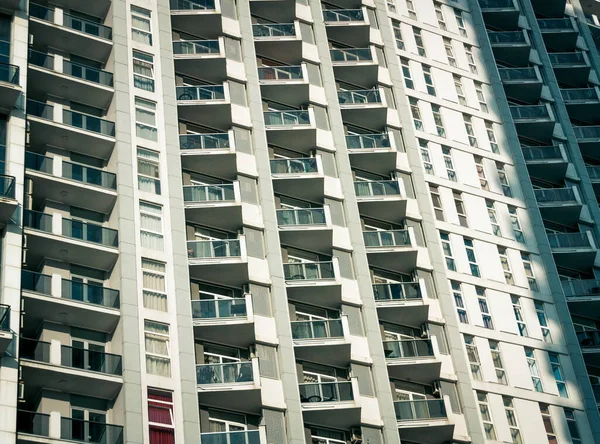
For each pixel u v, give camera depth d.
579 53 75.12
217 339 49.66
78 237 48.91
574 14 78.25
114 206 51.09
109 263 49.41
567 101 72.12
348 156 59.62
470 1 72.88
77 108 54.91
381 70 65.38
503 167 64.62
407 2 70.19
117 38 57.16
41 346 44.88
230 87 59.47
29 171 49.50
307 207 57.75
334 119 61.09
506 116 67.19
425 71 67.00
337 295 53.12
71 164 51.12
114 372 45.59
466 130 65.25
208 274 51.41
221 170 55.84
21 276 45.38
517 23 74.31
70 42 56.28
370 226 58.50
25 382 44.25
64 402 44.91
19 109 49.81
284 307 51.34
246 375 48.03
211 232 53.91
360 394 50.34
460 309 56.50
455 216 60.38
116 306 47.59
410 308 54.25
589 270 63.75
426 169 61.78
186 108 57.19
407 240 57.09
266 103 61.31
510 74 70.44
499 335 56.44
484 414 53.06
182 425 45.28
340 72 64.25
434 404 51.19
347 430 49.91
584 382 56.47
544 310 58.88
